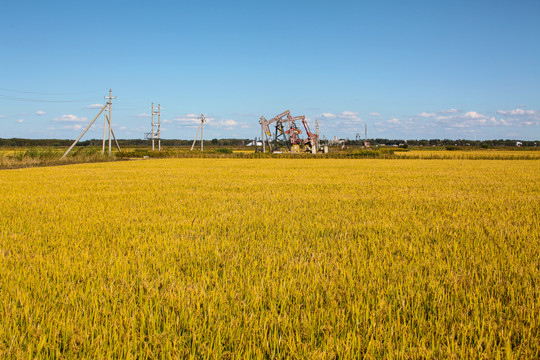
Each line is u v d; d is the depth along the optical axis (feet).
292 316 9.86
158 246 17.08
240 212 27.53
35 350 8.39
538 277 12.52
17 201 32.63
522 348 8.36
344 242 17.94
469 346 8.50
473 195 37.96
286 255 15.34
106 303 10.47
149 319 9.50
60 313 9.75
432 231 20.17
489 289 11.67
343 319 9.41
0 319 9.63
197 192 40.78
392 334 8.88
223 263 14.42
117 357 8.29
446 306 10.33
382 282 12.32
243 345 8.58
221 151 246.68
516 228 21.12
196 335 8.77
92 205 30.66
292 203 31.96
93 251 16.31
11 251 16.49
